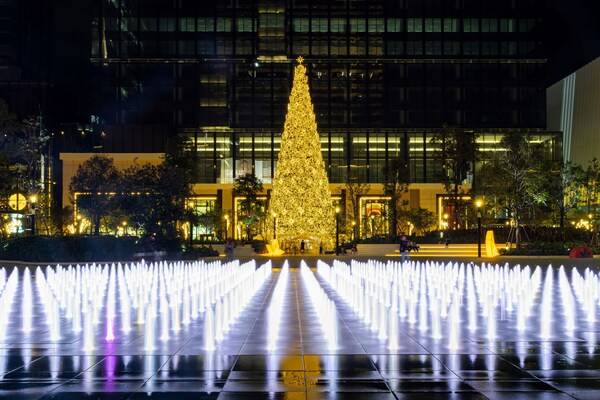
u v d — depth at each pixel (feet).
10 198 191.83
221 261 194.29
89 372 43.42
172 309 77.36
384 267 152.56
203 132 365.81
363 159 366.22
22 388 39.14
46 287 98.43
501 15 368.68
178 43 365.20
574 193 272.31
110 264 164.45
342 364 45.88
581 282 107.14
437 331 59.00
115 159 357.41
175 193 221.87
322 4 366.43
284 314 75.15
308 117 214.07
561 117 407.03
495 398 36.65
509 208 248.93
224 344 54.19
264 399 36.58
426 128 366.43
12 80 396.16
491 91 368.89
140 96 364.58
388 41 366.84
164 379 41.37
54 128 396.16
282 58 363.97
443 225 360.48
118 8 364.58
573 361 46.70
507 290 98.53
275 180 217.97
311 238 217.15
